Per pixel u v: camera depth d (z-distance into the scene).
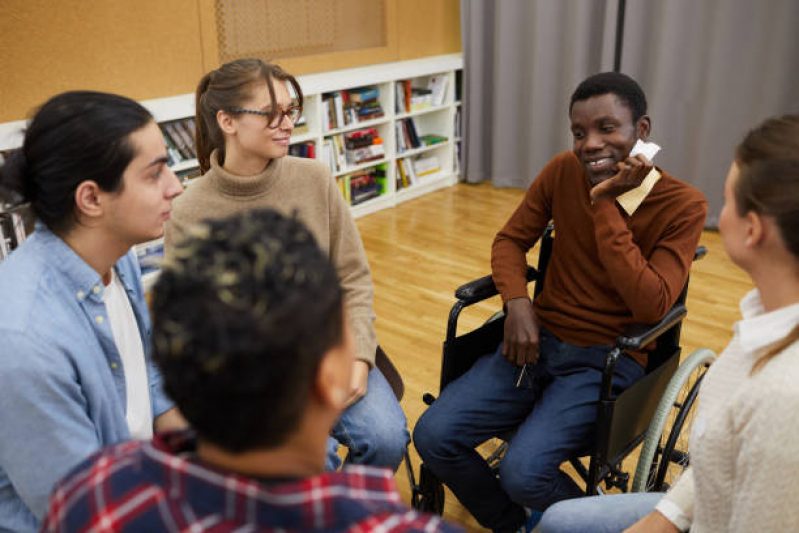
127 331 1.25
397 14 4.82
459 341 1.82
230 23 3.91
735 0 3.89
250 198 1.69
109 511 0.53
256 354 0.48
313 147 4.21
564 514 1.30
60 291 1.05
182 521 0.51
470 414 1.70
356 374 1.65
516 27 4.83
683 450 2.00
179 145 3.56
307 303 0.50
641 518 1.26
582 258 1.74
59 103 1.01
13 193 1.02
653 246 1.65
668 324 1.58
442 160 5.30
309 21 4.29
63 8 3.21
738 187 0.84
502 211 4.70
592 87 1.59
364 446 1.63
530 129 4.96
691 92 4.20
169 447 0.56
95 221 1.06
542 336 1.80
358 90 4.53
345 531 0.51
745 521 0.87
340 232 1.79
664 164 4.40
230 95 1.59
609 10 4.34
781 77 3.88
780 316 0.85
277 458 0.54
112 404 1.11
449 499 2.04
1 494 1.05
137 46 3.52
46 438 0.98
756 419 0.85
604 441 1.51
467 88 5.11
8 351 0.95
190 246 0.52
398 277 3.63
